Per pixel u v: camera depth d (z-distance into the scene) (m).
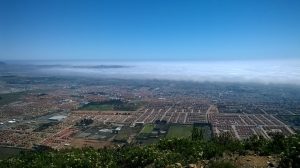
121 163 12.41
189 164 11.17
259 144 13.09
